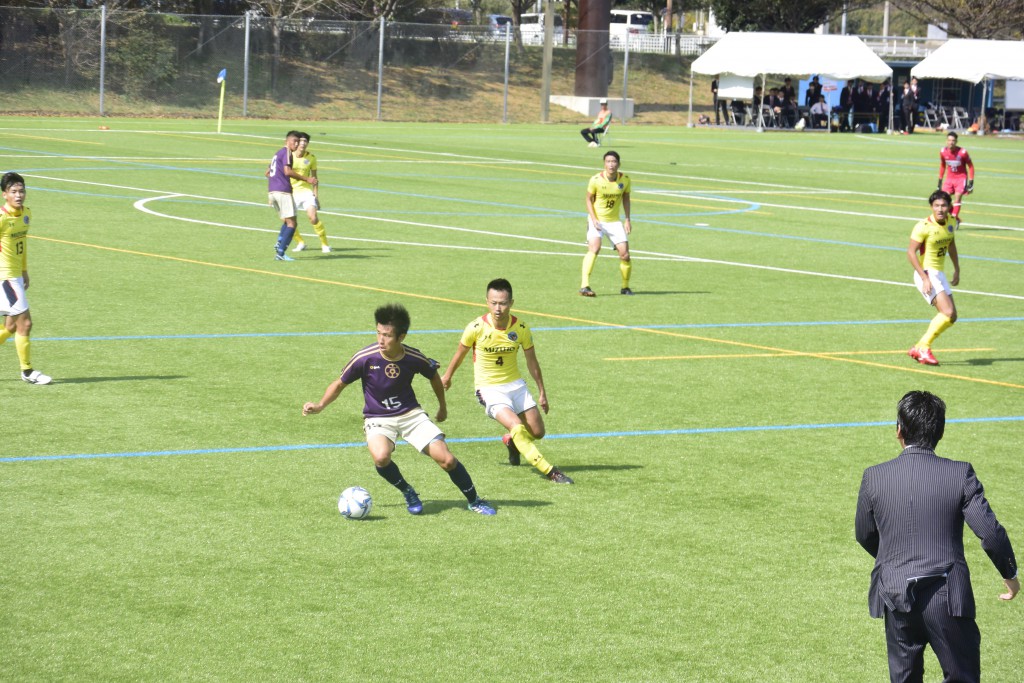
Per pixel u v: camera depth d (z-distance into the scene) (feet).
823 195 166.50
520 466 48.21
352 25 331.57
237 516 41.34
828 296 89.40
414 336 70.74
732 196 161.89
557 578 36.81
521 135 274.36
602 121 246.06
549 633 32.94
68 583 35.45
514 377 47.34
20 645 31.40
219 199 137.18
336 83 326.24
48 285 83.10
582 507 43.32
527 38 397.19
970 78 305.32
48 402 55.11
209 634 32.32
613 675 30.60
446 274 93.30
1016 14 378.12
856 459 49.88
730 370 65.31
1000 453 51.52
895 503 26.61
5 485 43.86
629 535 40.65
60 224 112.47
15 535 39.04
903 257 110.52
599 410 56.59
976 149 271.69
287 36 323.78
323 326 72.84
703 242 117.39
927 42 412.36
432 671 30.53
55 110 282.36
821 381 63.57
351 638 32.32
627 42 348.79
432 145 233.14
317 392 57.93
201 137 230.89
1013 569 26.58
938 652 26.14
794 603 35.45
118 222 115.44
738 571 37.76
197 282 86.22
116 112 290.35
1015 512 43.88
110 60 295.28
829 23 454.81
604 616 34.17
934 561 26.05
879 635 33.42
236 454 48.26
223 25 310.65
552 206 142.51
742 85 337.11
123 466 46.37
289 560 37.63
